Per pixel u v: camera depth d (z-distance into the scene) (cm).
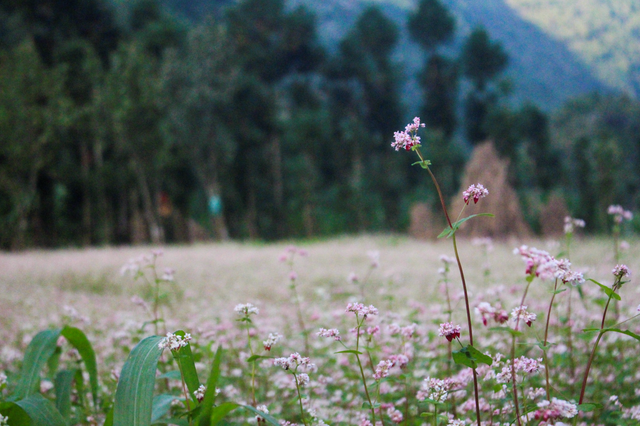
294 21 6044
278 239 4662
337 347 476
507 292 625
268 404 353
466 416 309
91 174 3488
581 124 7362
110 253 1769
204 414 211
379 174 5372
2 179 2903
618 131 7212
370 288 927
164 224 3997
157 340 225
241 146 4666
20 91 2916
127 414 199
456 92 6725
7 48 4009
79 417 311
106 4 4547
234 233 4566
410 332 318
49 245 3359
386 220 5116
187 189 4069
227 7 5953
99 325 619
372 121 6297
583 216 3741
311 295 921
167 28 4819
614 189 3869
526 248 211
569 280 205
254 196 4769
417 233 2461
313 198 4694
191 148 3972
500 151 5419
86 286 1113
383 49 6412
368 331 293
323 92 6519
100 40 4494
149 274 935
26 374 282
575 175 5125
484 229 1998
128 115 3334
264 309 696
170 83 3806
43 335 297
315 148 5134
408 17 6725
